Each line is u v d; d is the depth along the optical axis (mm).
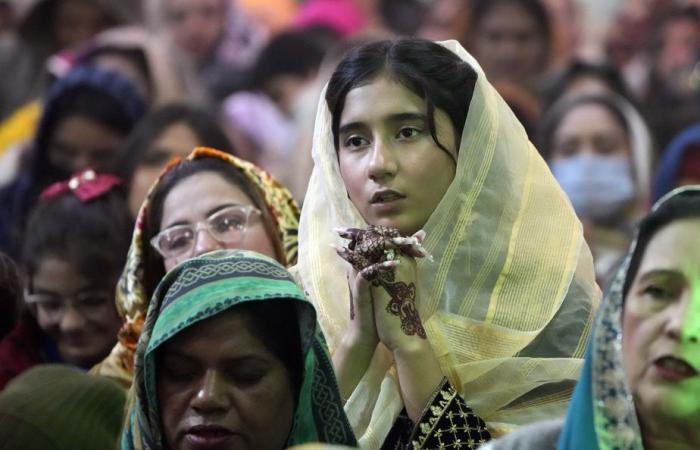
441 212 9164
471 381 9086
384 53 9219
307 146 17047
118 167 13727
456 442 8680
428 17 19859
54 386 8180
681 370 6719
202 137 13883
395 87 9117
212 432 7812
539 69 18891
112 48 17562
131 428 8023
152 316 8023
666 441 6785
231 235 10117
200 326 7852
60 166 15094
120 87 15367
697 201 6855
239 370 7871
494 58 18875
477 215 9266
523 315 9266
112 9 19672
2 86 19172
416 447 8672
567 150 15625
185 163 10445
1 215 16016
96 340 11273
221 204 10180
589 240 15172
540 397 9172
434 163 9109
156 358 7910
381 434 8922
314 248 9445
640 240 6891
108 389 8367
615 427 6688
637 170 15625
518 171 9477
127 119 15266
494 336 9211
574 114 15641
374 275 8781
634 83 19469
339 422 8117
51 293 11227
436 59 9250
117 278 11320
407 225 9086
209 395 7797
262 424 7875
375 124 9094
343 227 9195
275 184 10648
